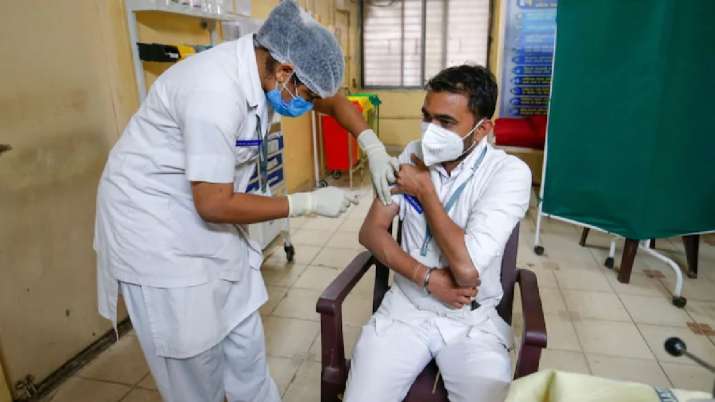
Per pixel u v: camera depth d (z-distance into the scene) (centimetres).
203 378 127
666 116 215
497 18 528
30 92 158
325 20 441
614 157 236
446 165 129
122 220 115
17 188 156
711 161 230
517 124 411
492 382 109
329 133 439
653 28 207
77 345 186
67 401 168
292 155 389
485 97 115
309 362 190
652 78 211
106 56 189
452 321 125
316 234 329
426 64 580
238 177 125
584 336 207
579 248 303
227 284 126
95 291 193
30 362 166
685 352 66
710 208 240
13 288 158
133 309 123
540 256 291
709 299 238
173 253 115
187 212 116
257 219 110
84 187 183
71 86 174
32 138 160
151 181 114
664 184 227
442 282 119
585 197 256
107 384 177
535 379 63
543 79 464
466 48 566
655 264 278
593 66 235
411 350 120
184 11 203
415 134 587
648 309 229
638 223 233
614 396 59
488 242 113
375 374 113
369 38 583
